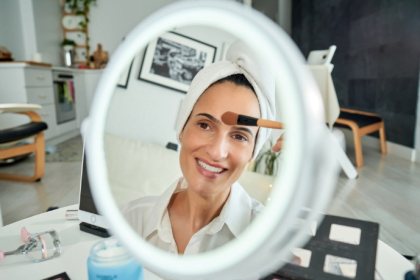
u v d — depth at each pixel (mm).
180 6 408
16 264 548
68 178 2188
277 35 360
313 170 336
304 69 350
